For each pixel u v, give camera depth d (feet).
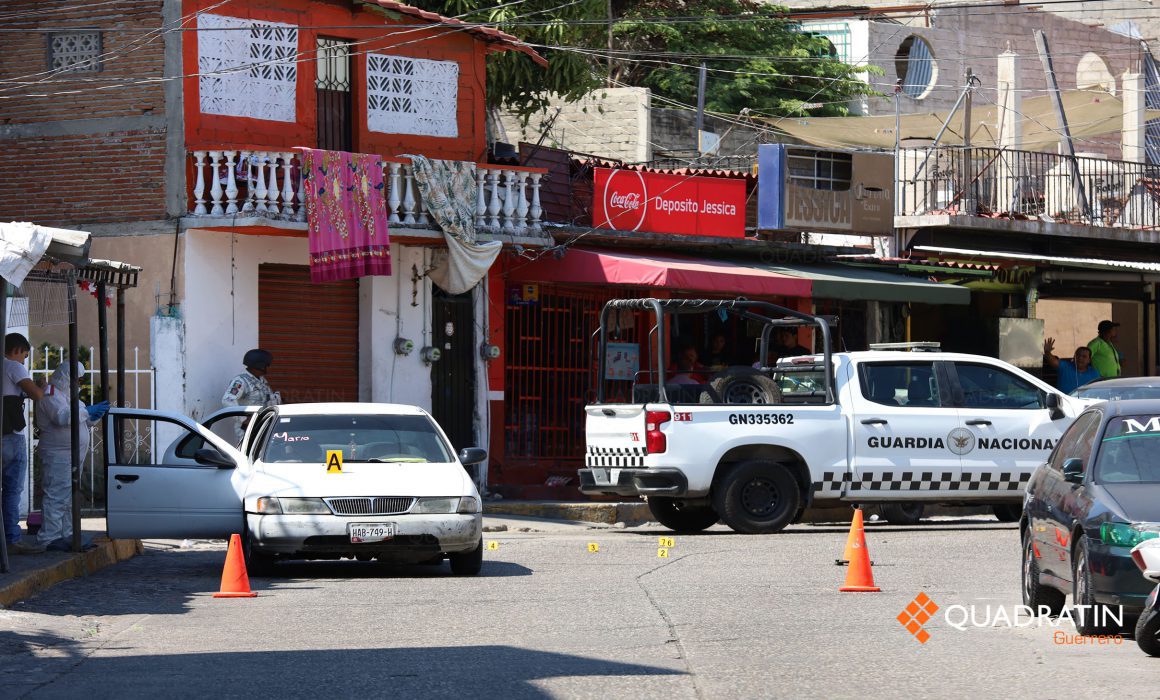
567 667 42.86
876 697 38.32
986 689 39.40
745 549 77.15
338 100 109.60
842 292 117.91
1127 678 41.06
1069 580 49.11
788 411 85.56
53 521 70.69
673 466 83.92
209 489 70.54
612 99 157.17
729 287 111.65
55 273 66.54
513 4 127.13
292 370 107.14
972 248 138.62
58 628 51.13
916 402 87.51
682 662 43.68
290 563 75.66
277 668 43.16
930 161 138.21
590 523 99.55
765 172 126.82
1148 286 151.33
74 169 104.17
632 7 189.26
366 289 109.40
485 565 72.38
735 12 194.59
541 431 118.11
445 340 113.19
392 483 67.26
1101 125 174.40
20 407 68.90
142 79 102.68
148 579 67.15
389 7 108.58
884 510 99.71
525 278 114.32
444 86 113.70
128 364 100.73
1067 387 131.95
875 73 196.13
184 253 100.73
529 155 117.91
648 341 124.36
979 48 211.20
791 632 49.42
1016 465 87.66
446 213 107.14
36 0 105.09
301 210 101.50
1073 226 141.18
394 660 44.39
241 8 104.06
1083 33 219.20
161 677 41.93
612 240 118.83
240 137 103.71
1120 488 48.29
